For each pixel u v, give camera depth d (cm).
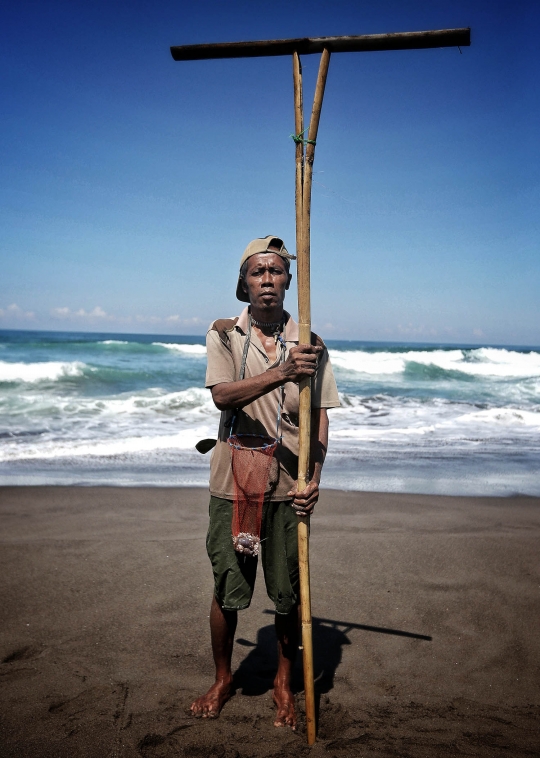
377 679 284
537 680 284
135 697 262
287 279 256
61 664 289
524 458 795
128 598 361
